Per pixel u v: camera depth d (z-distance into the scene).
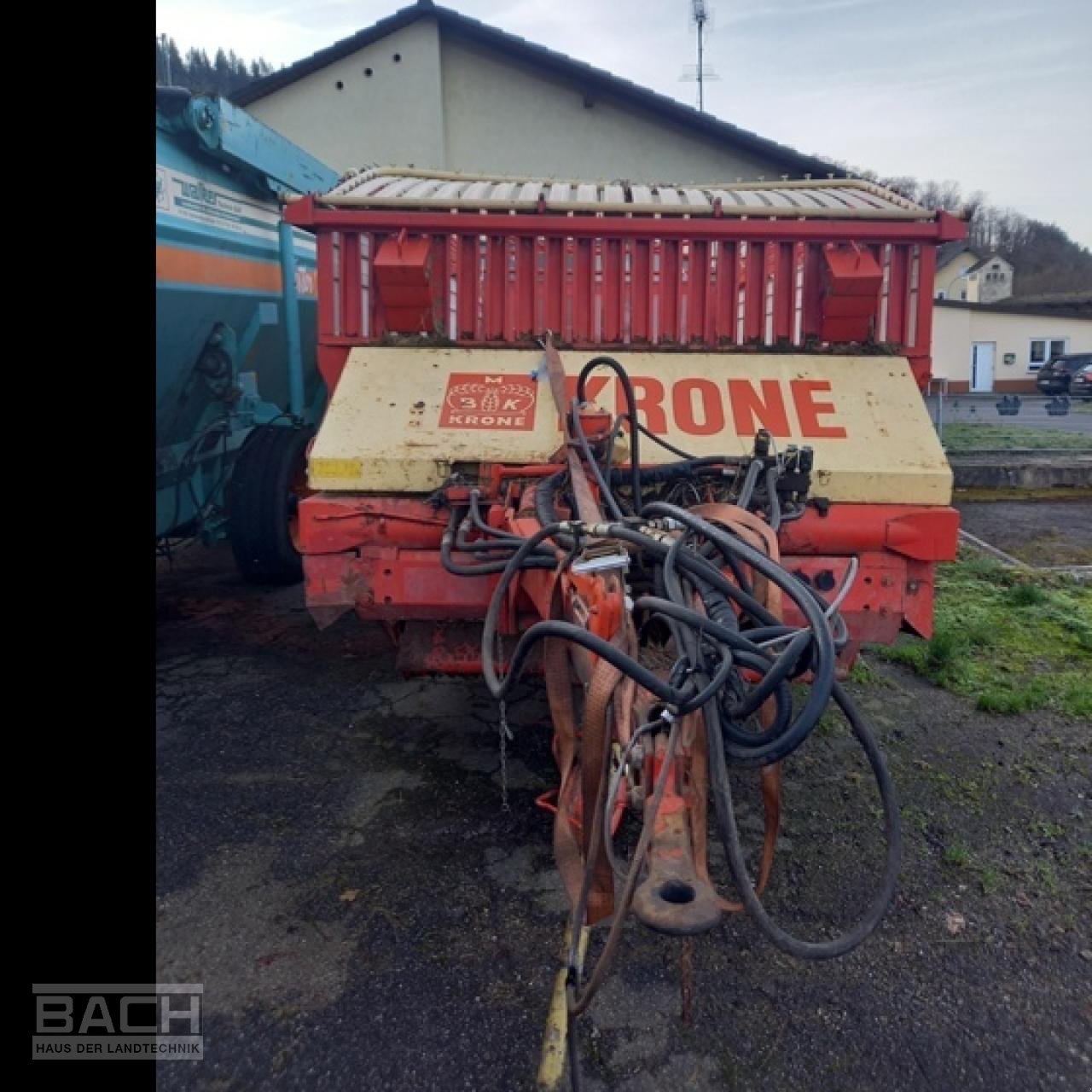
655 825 1.85
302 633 5.74
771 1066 2.40
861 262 3.85
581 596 2.37
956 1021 2.55
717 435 3.61
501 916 2.99
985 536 8.70
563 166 15.80
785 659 1.86
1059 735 4.29
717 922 1.67
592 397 3.74
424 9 15.10
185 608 6.27
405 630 3.66
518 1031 2.51
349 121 15.65
